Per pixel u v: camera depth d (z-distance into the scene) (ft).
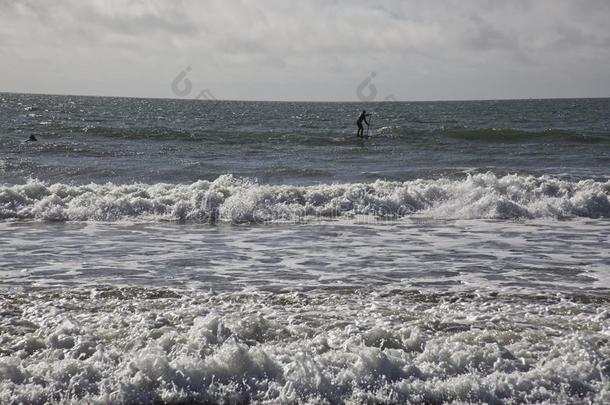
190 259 59.52
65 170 131.64
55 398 28.96
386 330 35.63
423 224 82.48
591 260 59.88
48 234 72.79
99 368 31.01
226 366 31.22
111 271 54.03
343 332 35.99
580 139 208.95
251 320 37.47
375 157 164.66
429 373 31.42
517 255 62.23
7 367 30.27
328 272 54.39
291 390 29.78
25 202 88.53
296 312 41.60
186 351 32.91
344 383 30.35
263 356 31.55
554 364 32.19
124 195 91.20
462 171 134.82
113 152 166.81
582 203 92.17
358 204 92.17
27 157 153.58
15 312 41.24
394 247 66.33
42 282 49.90
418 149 183.42
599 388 30.53
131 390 29.50
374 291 47.91
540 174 130.72
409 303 44.50
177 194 91.35
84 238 70.44
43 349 33.91
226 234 74.28
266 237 72.33
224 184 99.14
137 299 44.93
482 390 30.01
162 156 161.79
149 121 340.80
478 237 72.79
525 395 30.01
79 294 46.16
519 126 322.34
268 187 95.91
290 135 206.90
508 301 45.19
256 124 324.19
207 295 46.11
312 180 124.77
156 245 66.74
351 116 454.81
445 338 35.53
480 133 216.33
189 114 465.06
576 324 39.14
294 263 58.08
